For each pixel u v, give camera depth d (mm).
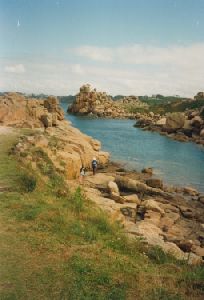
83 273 9695
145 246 13367
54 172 24859
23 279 9094
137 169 44594
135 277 9906
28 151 27500
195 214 26734
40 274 9414
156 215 24438
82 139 45562
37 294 8469
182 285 9797
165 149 65188
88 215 15633
